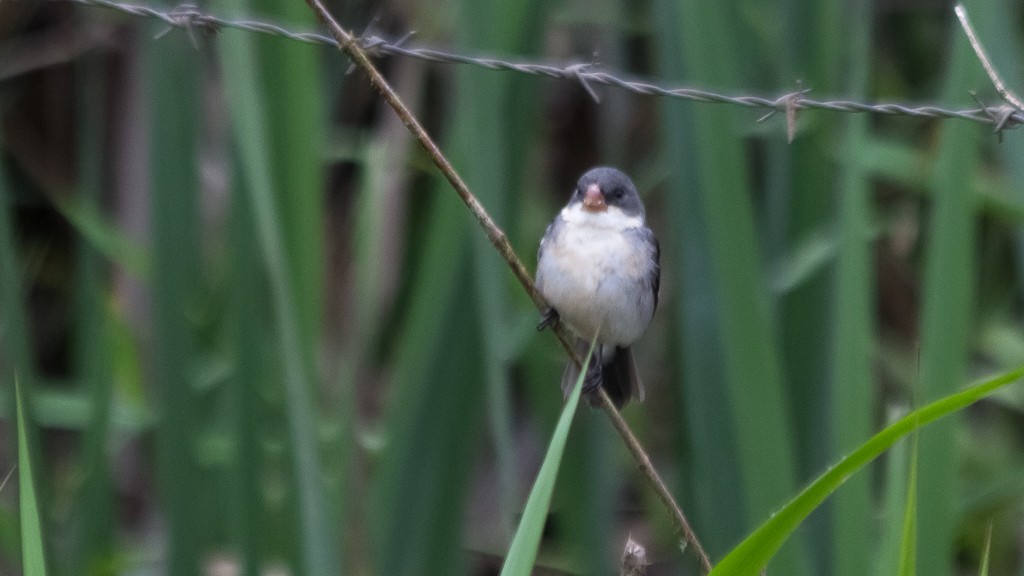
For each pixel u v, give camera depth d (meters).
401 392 9.84
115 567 10.34
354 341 10.41
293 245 9.60
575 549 10.69
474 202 7.09
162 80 9.98
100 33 14.62
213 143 14.03
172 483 10.05
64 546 10.93
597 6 13.09
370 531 9.99
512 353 10.95
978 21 9.55
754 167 11.70
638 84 8.48
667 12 9.83
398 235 12.95
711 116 9.35
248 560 9.75
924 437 9.06
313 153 9.64
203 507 10.28
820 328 10.24
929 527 9.05
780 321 10.30
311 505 8.96
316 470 8.99
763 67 10.71
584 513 10.63
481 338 9.72
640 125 14.65
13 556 10.08
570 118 15.16
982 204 10.38
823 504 9.62
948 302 9.16
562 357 11.12
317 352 9.61
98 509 10.41
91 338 10.89
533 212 13.97
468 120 9.67
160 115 9.98
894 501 7.66
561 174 15.26
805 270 10.02
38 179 15.97
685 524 7.09
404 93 13.57
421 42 13.55
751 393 9.23
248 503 9.78
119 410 11.81
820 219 10.27
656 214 14.49
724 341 9.33
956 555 13.29
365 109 14.52
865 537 8.78
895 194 14.87
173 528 10.05
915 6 15.17
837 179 10.27
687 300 9.76
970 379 12.92
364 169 12.04
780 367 10.09
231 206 9.61
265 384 10.31
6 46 15.12
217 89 14.19
